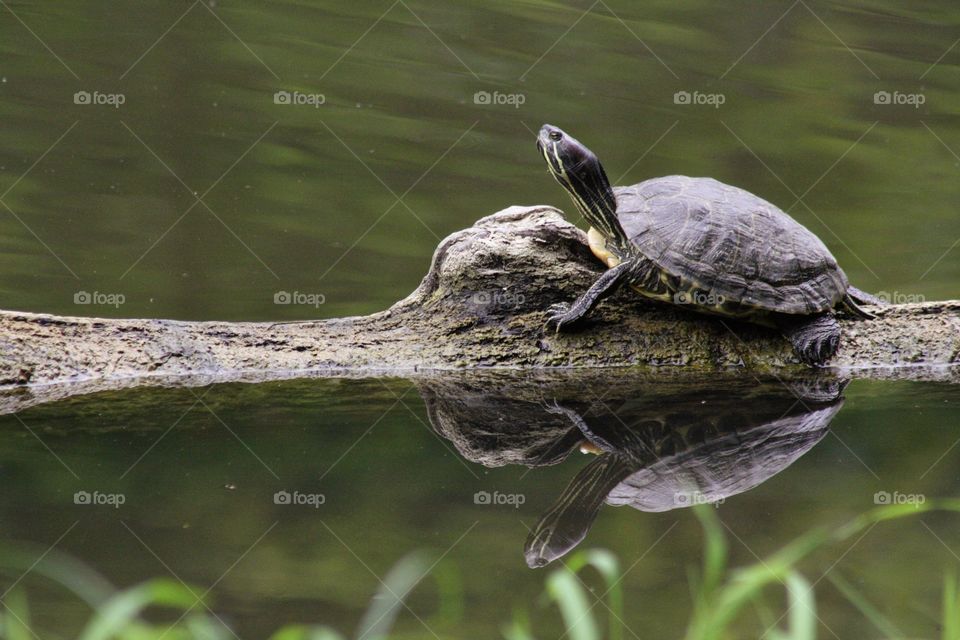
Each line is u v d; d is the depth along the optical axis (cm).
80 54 2889
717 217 1350
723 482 1039
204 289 1920
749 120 2734
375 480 1017
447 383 1330
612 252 1394
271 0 3369
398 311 1437
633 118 2738
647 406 1263
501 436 1162
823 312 1369
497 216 1472
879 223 2325
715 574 637
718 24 3294
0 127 2469
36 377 1270
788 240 1370
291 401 1244
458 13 3312
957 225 2319
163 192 2283
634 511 966
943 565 880
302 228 2186
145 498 951
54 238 2062
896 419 1223
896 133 2738
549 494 999
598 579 844
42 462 1023
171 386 1285
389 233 2181
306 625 757
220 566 834
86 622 750
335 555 861
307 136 2588
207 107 2683
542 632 767
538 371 1383
